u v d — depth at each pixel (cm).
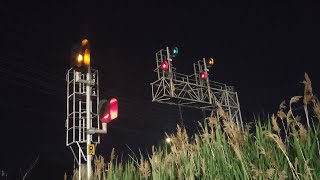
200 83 1612
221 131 213
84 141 723
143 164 270
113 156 324
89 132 693
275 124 178
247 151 196
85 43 687
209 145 216
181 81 1557
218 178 202
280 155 182
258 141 192
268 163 179
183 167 234
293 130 175
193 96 1605
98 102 753
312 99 171
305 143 171
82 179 418
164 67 1498
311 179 156
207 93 1638
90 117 709
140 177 277
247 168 184
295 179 167
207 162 216
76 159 739
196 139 232
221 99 1683
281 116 182
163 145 266
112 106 669
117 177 310
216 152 212
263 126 196
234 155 203
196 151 232
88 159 662
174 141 240
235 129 198
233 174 194
